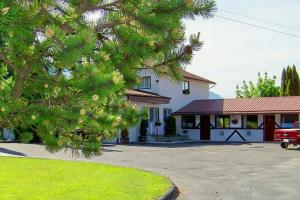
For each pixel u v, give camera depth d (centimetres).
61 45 423
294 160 2112
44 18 477
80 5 504
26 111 487
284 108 3803
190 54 577
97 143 582
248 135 3978
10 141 2983
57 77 484
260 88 5891
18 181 1244
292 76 5375
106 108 561
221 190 1245
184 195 1168
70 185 1196
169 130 3972
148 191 1126
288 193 1193
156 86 3997
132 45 525
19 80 484
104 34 544
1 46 471
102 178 1330
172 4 516
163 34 527
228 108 4075
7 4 429
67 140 562
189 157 2262
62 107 491
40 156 2058
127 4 521
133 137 3538
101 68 482
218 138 4103
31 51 464
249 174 1599
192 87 4481
